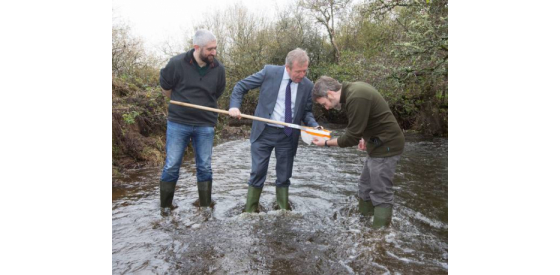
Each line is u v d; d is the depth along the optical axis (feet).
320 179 16.33
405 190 14.48
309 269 8.17
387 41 31.09
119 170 17.25
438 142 27.61
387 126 9.86
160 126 22.33
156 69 33.09
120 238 9.71
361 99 9.48
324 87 9.94
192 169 18.03
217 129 32.01
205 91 11.48
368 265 8.35
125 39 30.12
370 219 11.31
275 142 11.48
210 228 10.46
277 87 11.31
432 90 30.22
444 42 19.20
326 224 10.88
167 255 8.78
